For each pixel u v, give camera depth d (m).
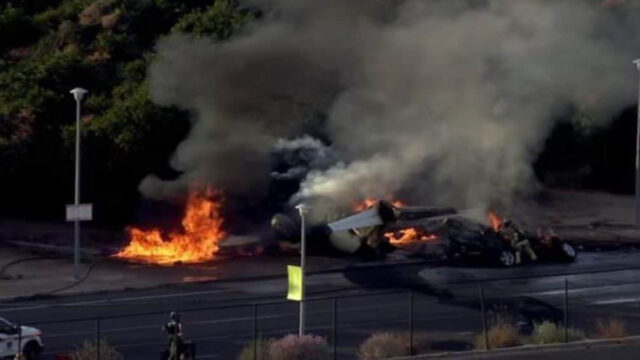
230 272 61.66
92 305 54.41
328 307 53.78
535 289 57.31
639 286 58.31
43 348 45.47
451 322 50.59
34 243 67.62
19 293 56.59
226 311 52.97
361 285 58.50
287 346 43.19
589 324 50.44
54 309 53.59
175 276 60.66
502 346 46.09
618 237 71.69
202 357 44.78
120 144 73.81
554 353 45.06
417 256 64.94
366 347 44.84
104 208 74.19
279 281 59.78
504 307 53.41
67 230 71.06
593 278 60.03
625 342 46.97
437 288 57.59
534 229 66.81
